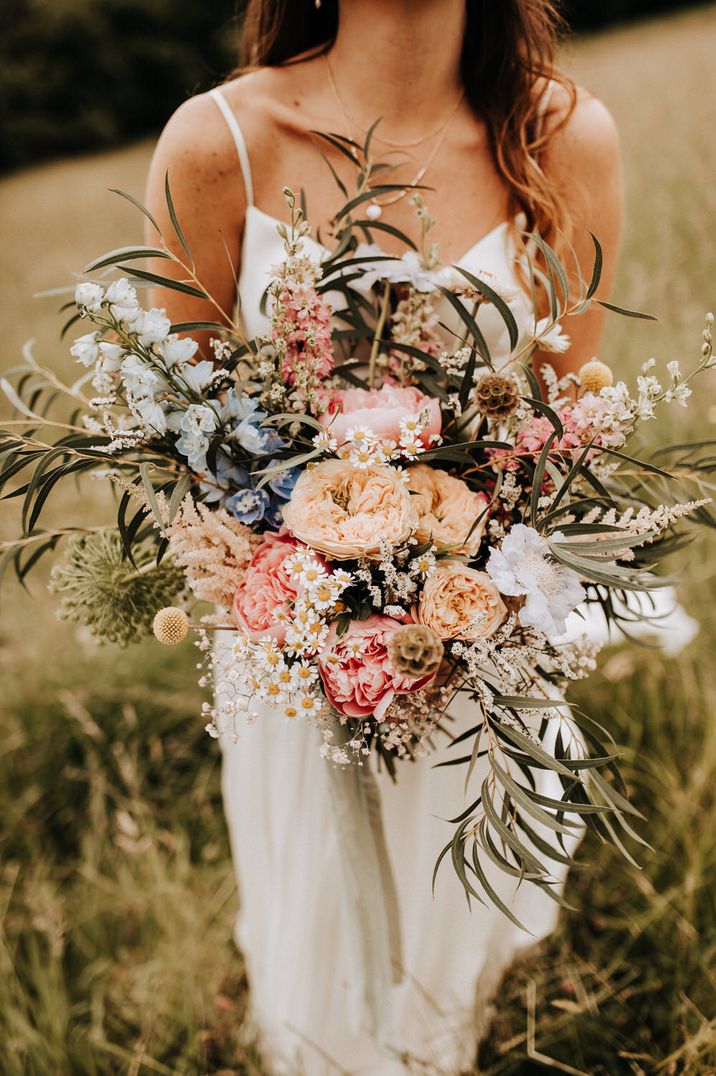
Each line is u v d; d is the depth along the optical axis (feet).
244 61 5.00
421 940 4.98
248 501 3.42
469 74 4.40
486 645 3.14
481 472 3.57
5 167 51.88
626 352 10.01
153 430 3.34
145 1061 5.41
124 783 7.34
